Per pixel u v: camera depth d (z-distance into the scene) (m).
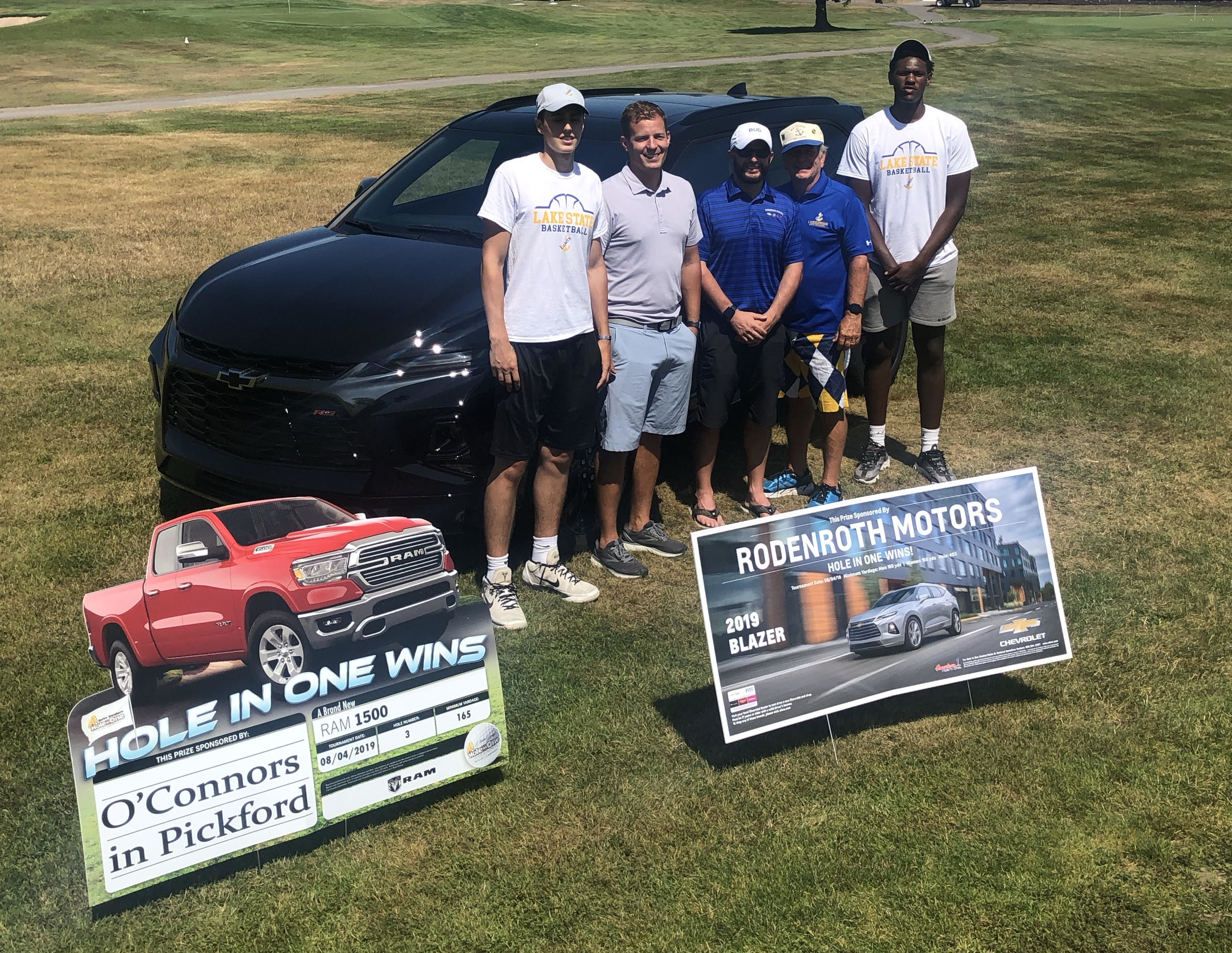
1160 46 42.34
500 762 2.99
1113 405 6.03
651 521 4.67
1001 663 3.20
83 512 4.72
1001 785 2.98
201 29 53.41
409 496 3.91
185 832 2.59
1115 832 2.79
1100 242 10.28
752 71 34.03
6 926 2.55
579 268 3.63
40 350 7.03
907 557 3.11
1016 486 3.21
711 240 4.28
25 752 3.14
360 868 2.72
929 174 4.70
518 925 2.55
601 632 3.83
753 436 4.62
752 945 2.47
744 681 2.97
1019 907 2.56
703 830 2.84
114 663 2.88
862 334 4.93
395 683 2.81
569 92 3.48
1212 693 3.38
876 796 2.95
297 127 20.25
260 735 2.65
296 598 2.91
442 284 4.32
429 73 35.97
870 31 57.12
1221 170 14.73
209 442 4.20
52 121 21.34
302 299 4.27
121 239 10.39
